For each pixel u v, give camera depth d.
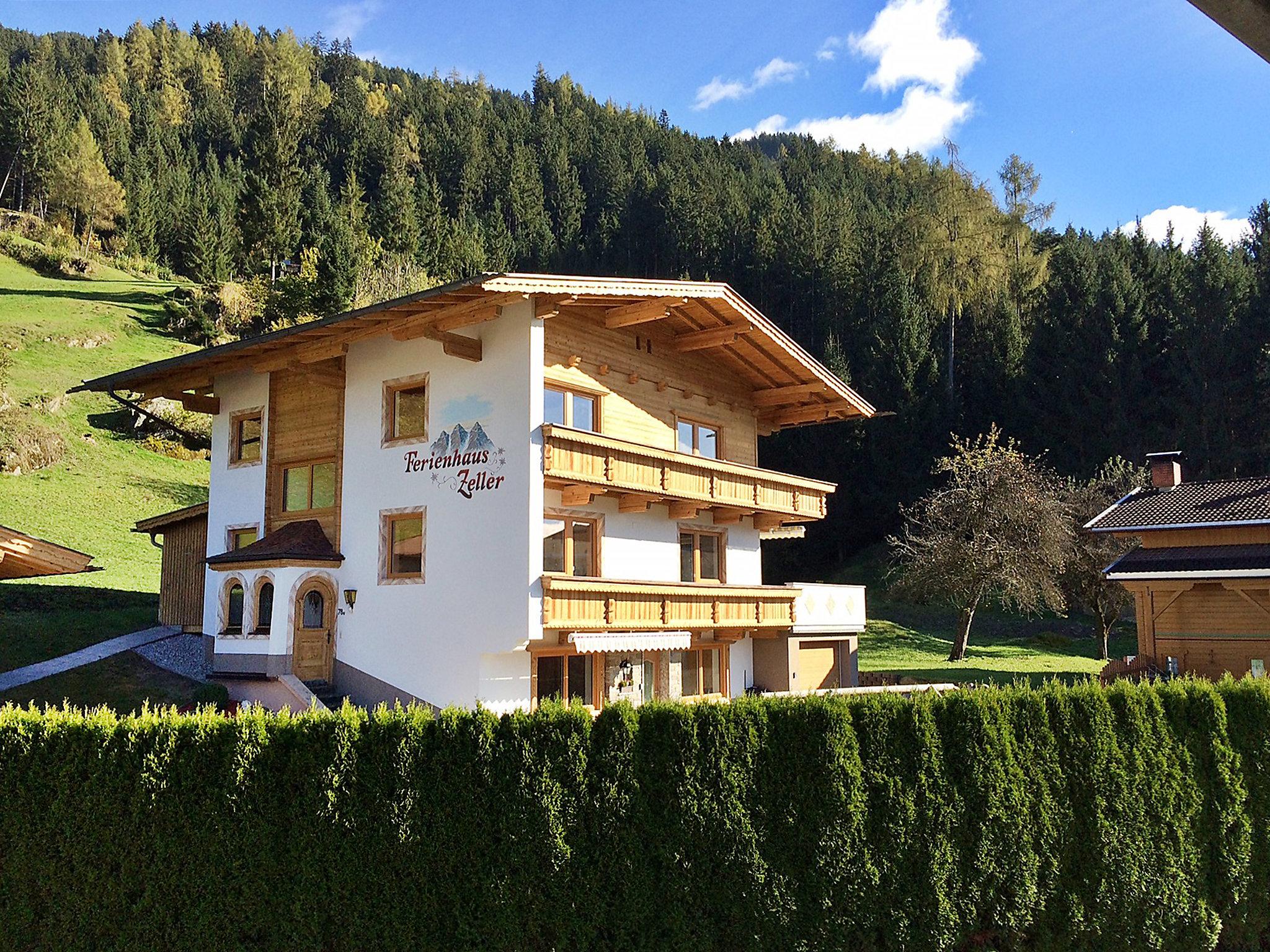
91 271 85.69
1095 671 36.28
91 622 26.64
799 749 11.38
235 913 10.20
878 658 39.97
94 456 45.66
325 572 21.56
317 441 22.78
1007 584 37.78
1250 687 14.30
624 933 10.46
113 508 40.88
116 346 62.06
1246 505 30.02
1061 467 55.25
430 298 18.44
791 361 25.83
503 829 10.47
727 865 10.80
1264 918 13.56
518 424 19.23
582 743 10.83
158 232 101.56
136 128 120.06
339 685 21.36
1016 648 43.12
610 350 22.70
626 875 10.58
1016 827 11.98
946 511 41.69
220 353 22.11
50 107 109.19
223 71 160.25
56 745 10.68
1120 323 57.97
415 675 20.14
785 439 60.34
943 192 71.00
